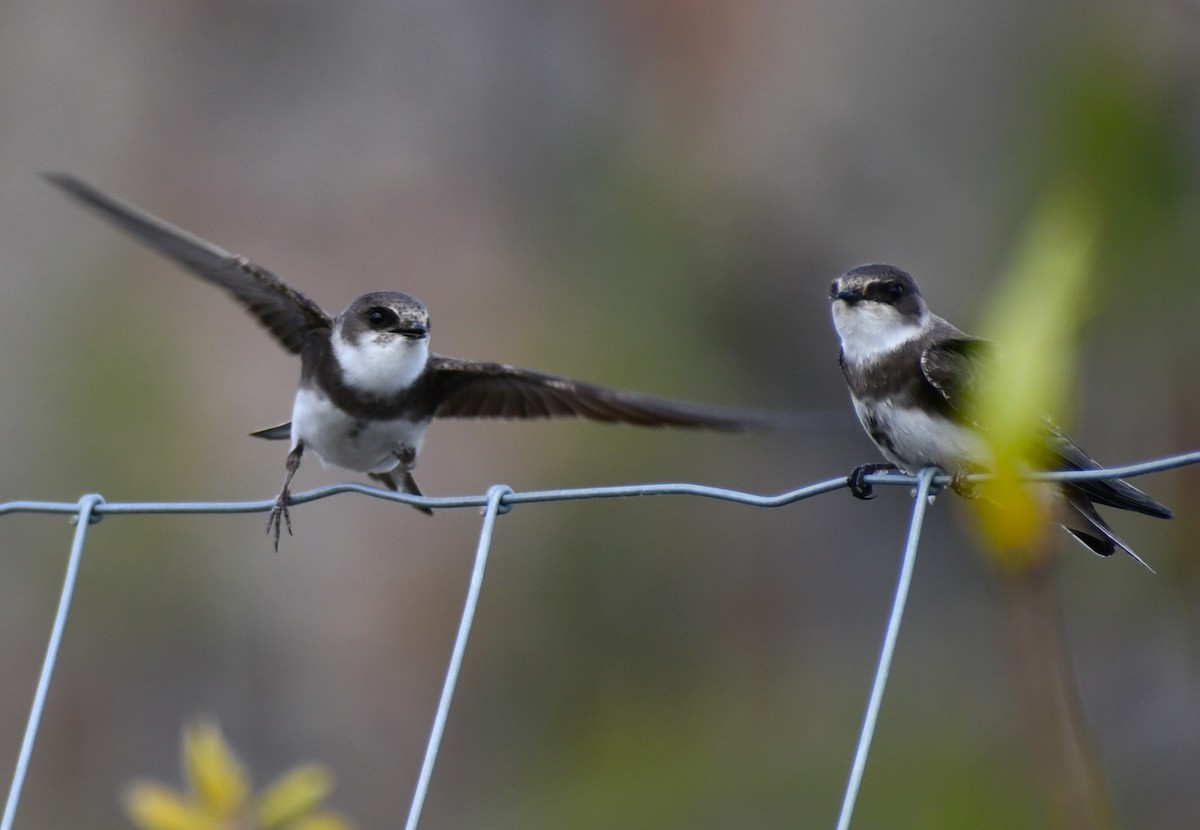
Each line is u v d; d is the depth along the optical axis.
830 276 15.90
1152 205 11.06
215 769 5.92
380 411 7.62
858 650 15.24
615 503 15.10
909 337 6.93
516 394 8.07
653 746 14.45
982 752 13.32
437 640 15.30
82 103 17.98
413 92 17.58
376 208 17.23
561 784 14.46
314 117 17.72
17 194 17.41
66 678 15.40
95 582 15.43
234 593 15.55
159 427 15.81
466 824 14.70
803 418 7.61
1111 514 12.72
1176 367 11.89
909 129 15.82
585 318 15.98
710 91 16.30
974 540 3.03
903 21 15.95
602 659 14.92
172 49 18.11
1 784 15.21
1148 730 13.41
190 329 16.28
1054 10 13.55
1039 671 2.83
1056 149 12.51
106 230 16.97
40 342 16.48
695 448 15.34
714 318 15.95
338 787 15.08
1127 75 11.29
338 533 15.68
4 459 15.77
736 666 14.99
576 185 16.69
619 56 16.78
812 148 16.03
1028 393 2.67
